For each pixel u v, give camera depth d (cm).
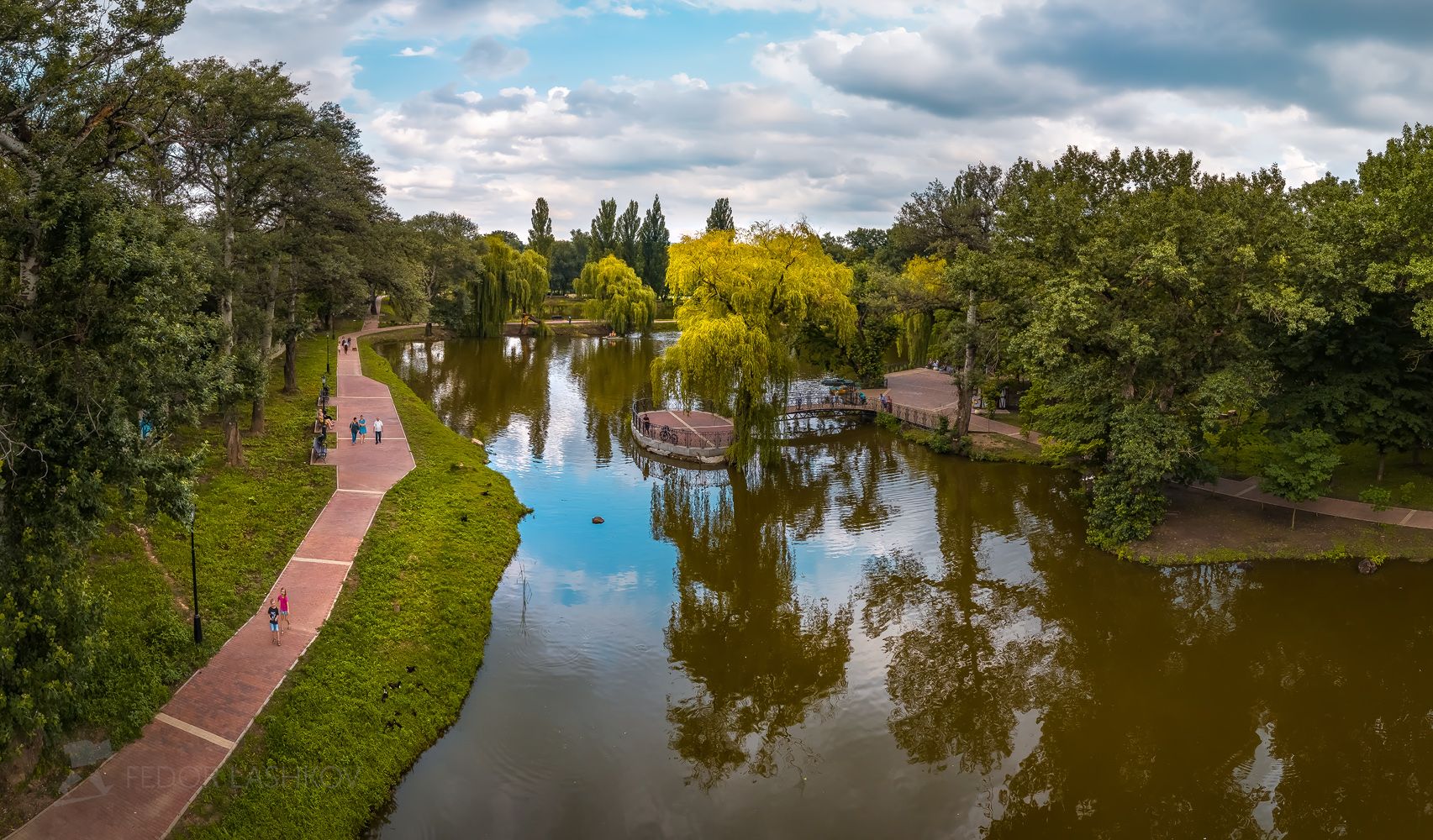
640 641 2781
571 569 3319
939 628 2919
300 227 4084
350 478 3806
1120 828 1964
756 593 3178
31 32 1752
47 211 1590
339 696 2152
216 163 3591
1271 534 3456
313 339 9038
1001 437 5197
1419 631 2828
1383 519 3506
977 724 2378
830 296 4538
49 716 1552
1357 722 2367
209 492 3241
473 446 4959
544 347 10262
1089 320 3098
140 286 1667
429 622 2648
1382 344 3497
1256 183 3878
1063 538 3666
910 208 6338
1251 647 2762
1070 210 3497
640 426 5206
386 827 1872
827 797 2055
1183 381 3338
